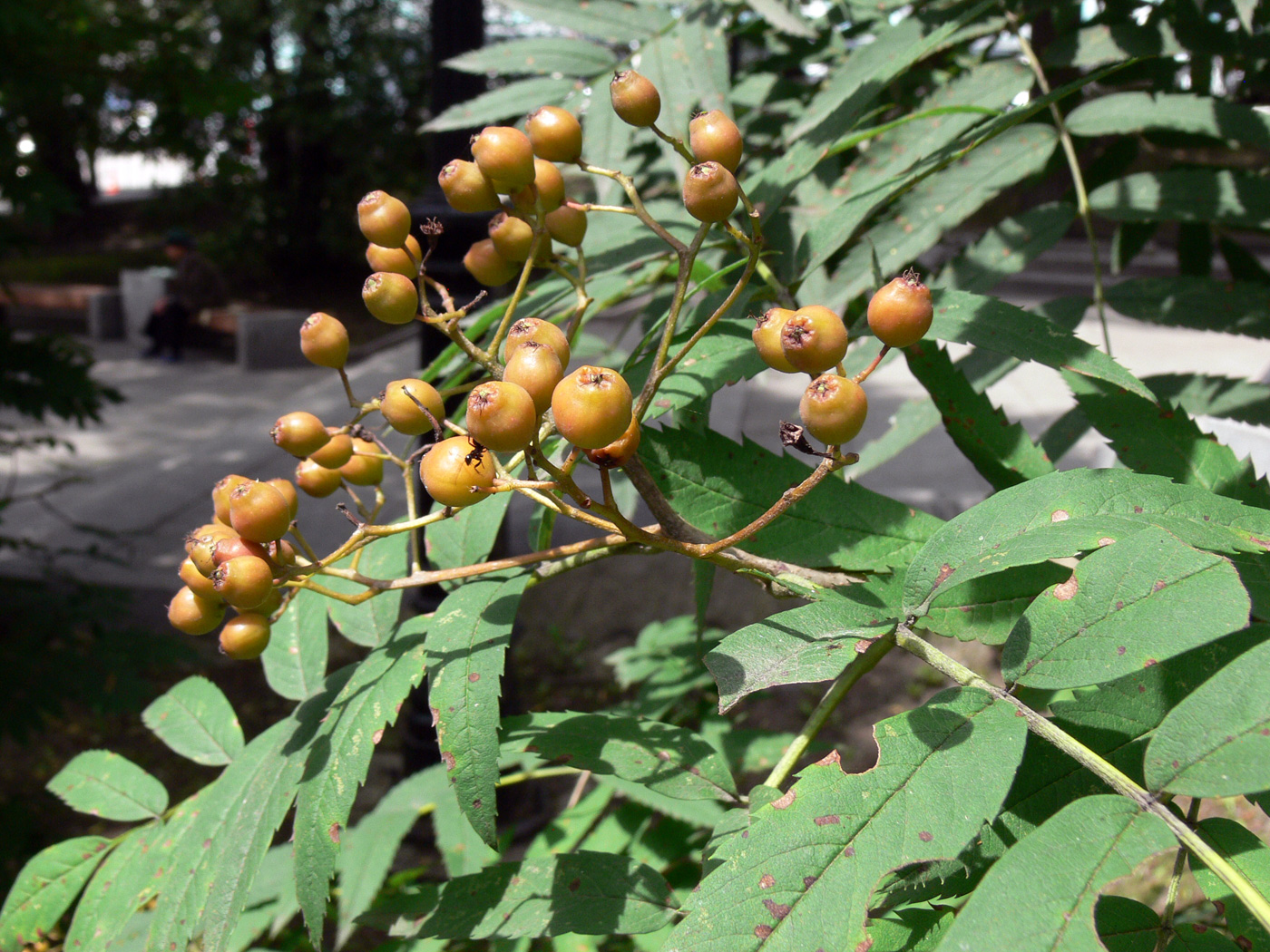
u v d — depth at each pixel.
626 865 0.17
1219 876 0.10
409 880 0.31
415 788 0.30
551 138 0.16
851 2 0.29
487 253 0.18
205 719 0.22
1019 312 0.16
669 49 0.26
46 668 0.62
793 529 0.17
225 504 0.16
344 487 0.18
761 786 0.15
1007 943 0.10
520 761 0.28
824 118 0.22
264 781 0.16
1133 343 1.81
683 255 0.15
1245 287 0.23
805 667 0.13
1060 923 0.10
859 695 0.81
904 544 0.17
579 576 1.05
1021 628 0.13
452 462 0.14
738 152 0.15
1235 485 0.18
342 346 0.16
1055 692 0.15
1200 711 0.11
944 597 0.16
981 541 0.13
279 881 0.25
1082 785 0.14
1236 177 0.24
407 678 0.15
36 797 0.75
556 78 0.27
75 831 0.70
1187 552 0.12
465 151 0.61
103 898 0.19
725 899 0.11
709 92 0.25
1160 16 0.26
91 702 0.61
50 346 0.71
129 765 0.22
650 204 0.26
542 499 0.14
